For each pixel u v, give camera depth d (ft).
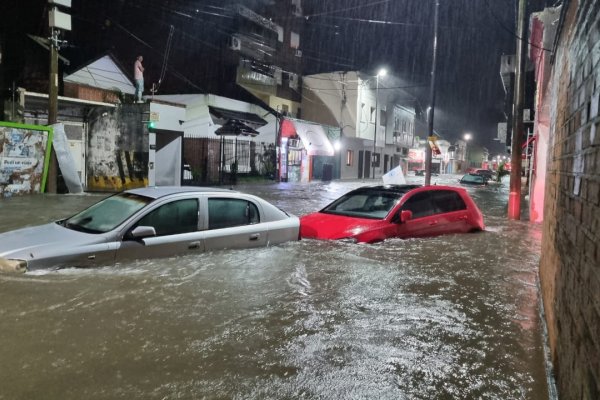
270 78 115.14
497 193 92.38
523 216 49.44
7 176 50.21
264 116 104.78
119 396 10.02
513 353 12.75
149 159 62.08
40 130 52.70
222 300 15.87
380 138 147.95
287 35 123.34
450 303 16.72
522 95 44.45
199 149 84.64
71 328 13.16
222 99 93.66
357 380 11.07
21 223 32.30
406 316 15.28
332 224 25.25
